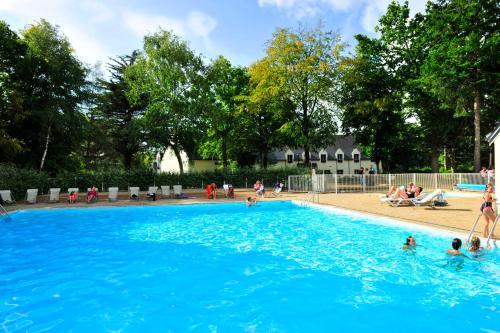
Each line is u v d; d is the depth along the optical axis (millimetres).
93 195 23500
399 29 38875
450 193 24766
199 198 26109
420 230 12078
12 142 28062
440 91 31062
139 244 11625
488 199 9562
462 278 7762
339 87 38000
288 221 15984
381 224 14008
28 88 32312
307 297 6824
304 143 37844
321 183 28641
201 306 6438
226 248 10930
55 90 32656
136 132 38000
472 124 39531
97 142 40312
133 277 8148
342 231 13219
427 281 7613
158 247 11180
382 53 40375
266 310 6246
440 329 5484
